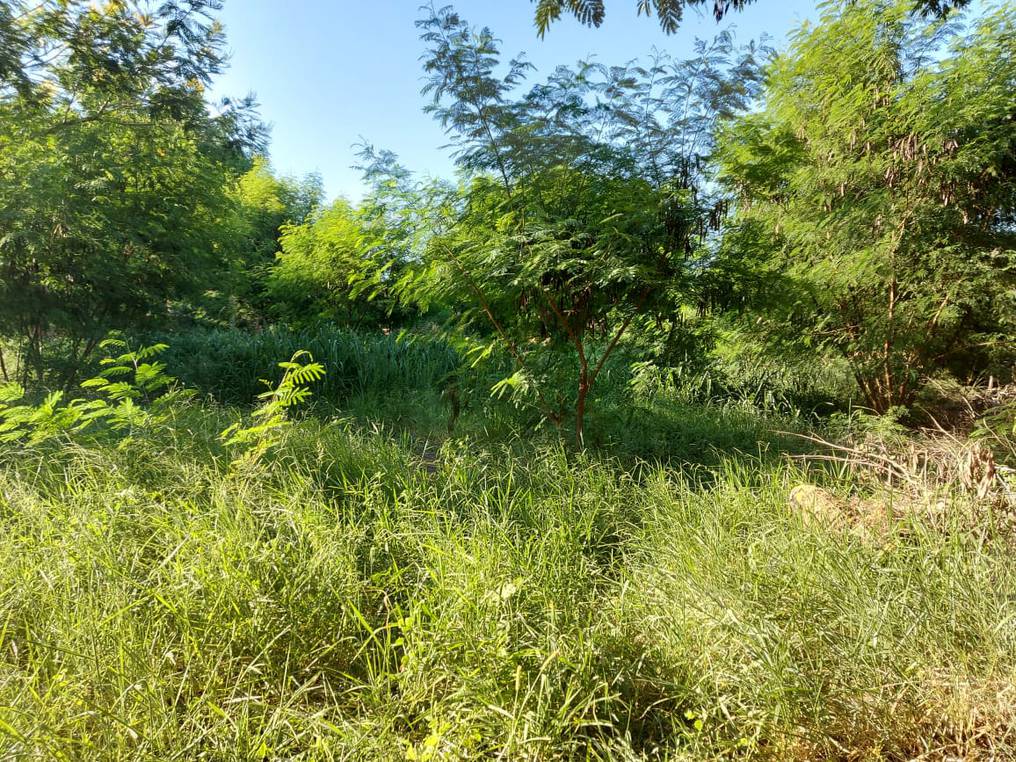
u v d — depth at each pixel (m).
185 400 5.55
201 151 7.21
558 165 4.47
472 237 4.74
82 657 1.95
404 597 2.67
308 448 4.32
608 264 4.14
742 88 4.43
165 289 7.21
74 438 4.24
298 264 9.83
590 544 3.30
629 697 2.06
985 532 2.45
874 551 2.55
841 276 5.94
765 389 7.35
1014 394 5.58
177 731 1.79
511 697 1.96
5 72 5.41
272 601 2.29
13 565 2.49
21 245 5.69
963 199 5.83
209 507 3.20
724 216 4.84
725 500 3.44
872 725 1.82
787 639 2.05
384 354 8.09
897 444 4.51
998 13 5.64
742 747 1.86
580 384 5.00
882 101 6.10
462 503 3.62
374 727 1.88
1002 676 1.86
